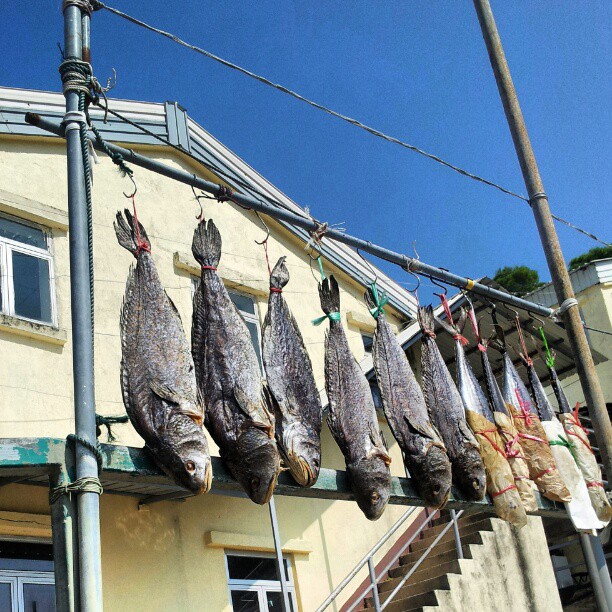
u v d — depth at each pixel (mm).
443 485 6039
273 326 5594
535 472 7309
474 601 8273
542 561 9445
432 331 6840
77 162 4566
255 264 9766
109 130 8672
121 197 8539
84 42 4902
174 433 4531
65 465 4012
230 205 9805
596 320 16578
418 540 9766
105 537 6715
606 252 23312
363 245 6414
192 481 4496
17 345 7031
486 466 6707
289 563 8289
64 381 7266
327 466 9242
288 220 5902
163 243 8734
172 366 4762
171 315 4918
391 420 6160
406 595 8469
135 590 6738
